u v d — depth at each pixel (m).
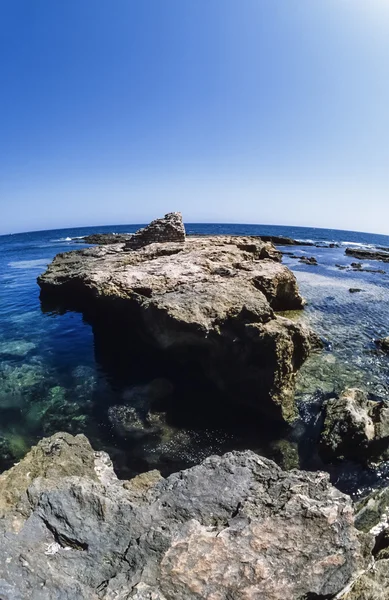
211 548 4.44
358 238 110.50
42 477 5.92
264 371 10.65
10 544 4.64
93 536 4.84
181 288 13.88
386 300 23.36
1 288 28.88
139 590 3.97
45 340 17.44
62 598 4.04
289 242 63.19
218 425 10.45
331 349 15.23
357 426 9.02
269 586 4.10
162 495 5.59
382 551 5.58
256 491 5.64
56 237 103.94
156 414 10.80
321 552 4.48
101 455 7.53
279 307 20.41
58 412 11.27
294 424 10.41
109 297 14.79
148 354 14.77
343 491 8.17
